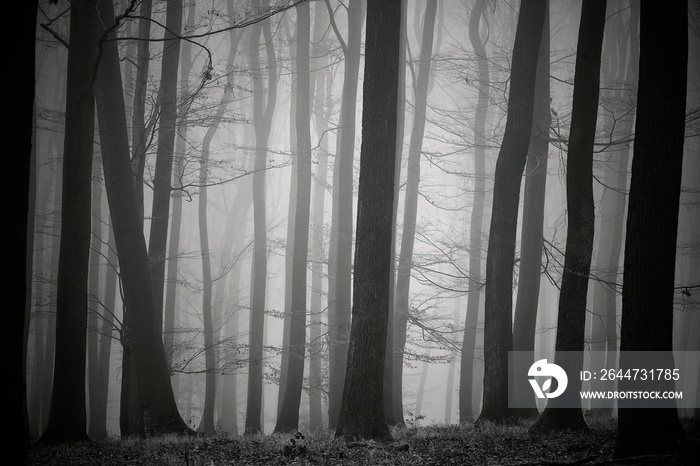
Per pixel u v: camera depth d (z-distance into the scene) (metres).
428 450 11.69
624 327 10.01
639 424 9.72
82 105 17.09
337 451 11.40
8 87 7.14
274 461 11.12
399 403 26.69
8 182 7.15
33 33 7.36
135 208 18.08
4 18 7.14
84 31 17.28
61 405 16.36
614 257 32.84
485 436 13.79
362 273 13.18
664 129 9.77
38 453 13.72
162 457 12.04
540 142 21.78
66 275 16.73
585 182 15.31
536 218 21.66
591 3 15.45
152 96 22.55
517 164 17.89
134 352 17.94
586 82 15.42
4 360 7.09
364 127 13.48
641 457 9.09
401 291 27.61
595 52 15.42
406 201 28.86
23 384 7.27
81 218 16.97
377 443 12.03
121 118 17.92
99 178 23.45
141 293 17.92
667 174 9.79
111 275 33.31
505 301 17.81
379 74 13.45
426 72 29.53
